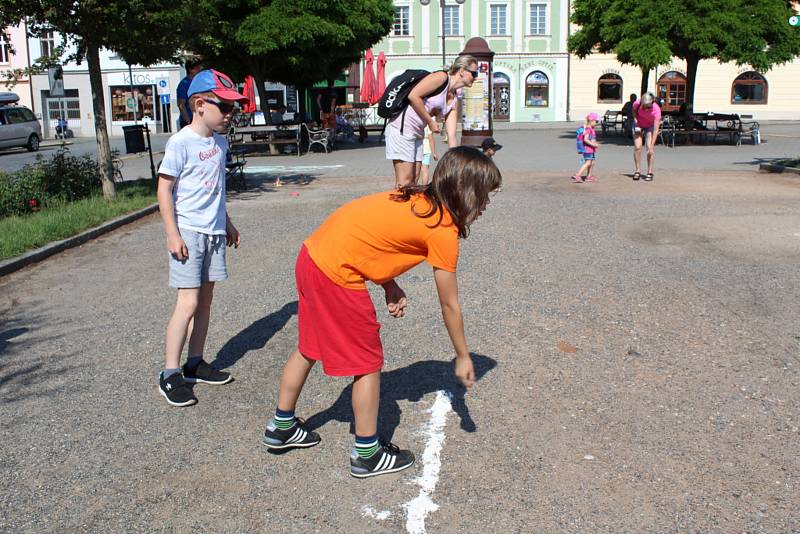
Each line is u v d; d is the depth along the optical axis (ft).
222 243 15.20
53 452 12.80
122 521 10.73
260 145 81.71
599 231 29.22
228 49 77.00
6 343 18.48
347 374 11.26
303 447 12.72
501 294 20.98
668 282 21.74
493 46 154.40
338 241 10.94
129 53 40.37
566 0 151.43
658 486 11.19
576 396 14.34
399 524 10.44
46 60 38.40
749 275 22.27
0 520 10.81
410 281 22.62
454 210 10.61
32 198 36.81
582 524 10.31
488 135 79.30
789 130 110.01
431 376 15.48
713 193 39.37
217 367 16.44
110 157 40.27
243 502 11.13
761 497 10.84
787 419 13.19
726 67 150.82
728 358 16.02
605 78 153.99
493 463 11.98
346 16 79.41
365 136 99.55
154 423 13.82
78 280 24.49
